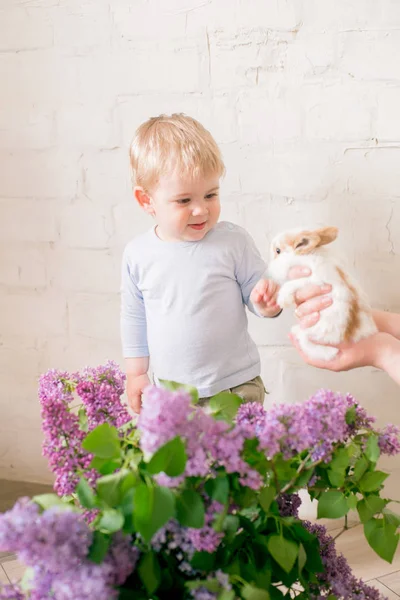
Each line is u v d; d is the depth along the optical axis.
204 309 1.42
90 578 0.71
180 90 1.53
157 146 1.36
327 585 0.95
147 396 0.74
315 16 1.41
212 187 1.38
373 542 0.89
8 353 1.78
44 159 1.65
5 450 1.83
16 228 1.71
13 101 1.65
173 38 1.51
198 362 1.43
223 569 0.81
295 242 1.06
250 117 1.50
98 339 1.71
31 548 0.69
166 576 0.80
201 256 1.43
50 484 1.80
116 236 1.64
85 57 1.58
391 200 1.44
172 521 0.79
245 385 1.44
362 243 1.48
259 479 0.76
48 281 1.71
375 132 1.42
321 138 1.46
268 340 1.58
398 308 1.48
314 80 1.44
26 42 1.61
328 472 0.88
